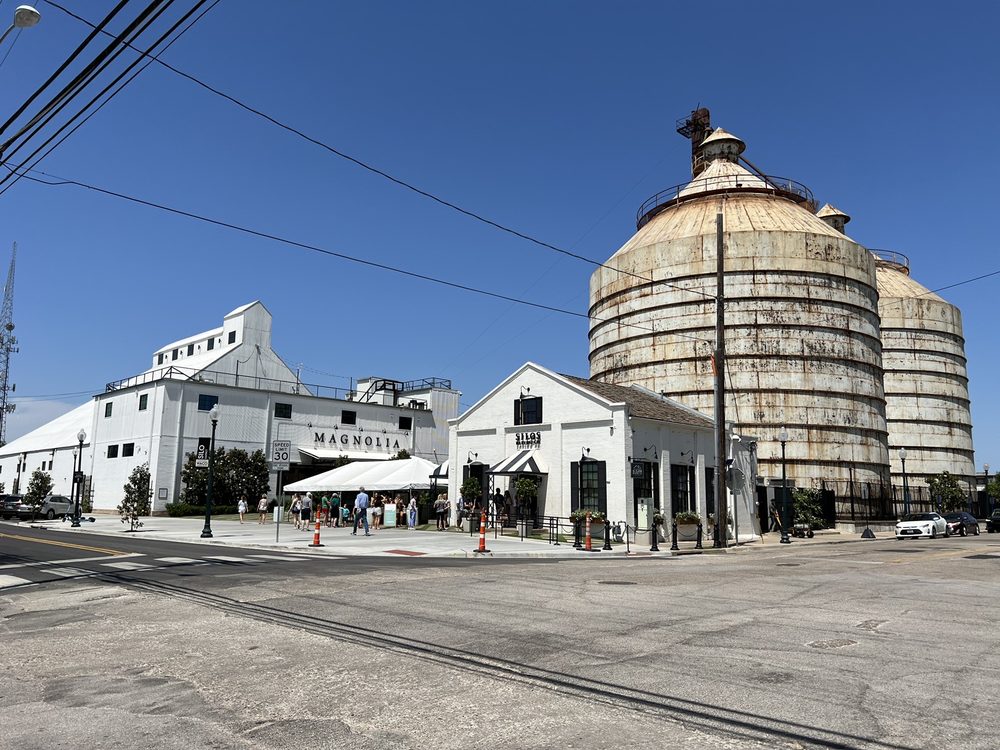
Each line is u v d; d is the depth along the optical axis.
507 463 35.09
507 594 13.52
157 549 24.14
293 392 66.88
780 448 48.78
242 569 17.52
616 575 17.33
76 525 40.91
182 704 6.79
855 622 10.66
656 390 52.31
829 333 50.97
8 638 10.03
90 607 12.41
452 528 37.72
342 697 6.91
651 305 53.81
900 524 42.94
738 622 10.63
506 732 5.87
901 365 69.19
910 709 6.42
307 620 10.82
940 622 10.67
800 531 42.59
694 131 77.69
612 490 32.34
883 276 74.25
